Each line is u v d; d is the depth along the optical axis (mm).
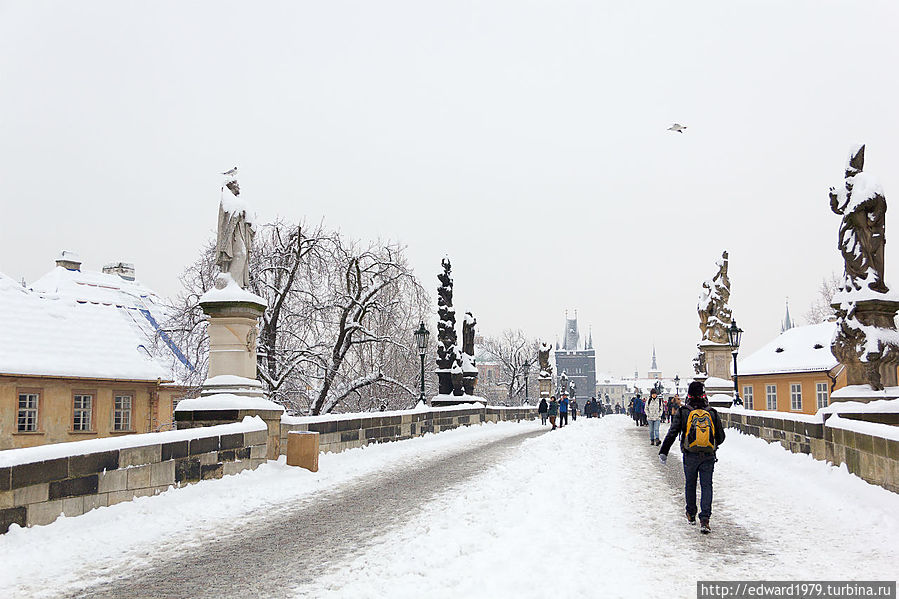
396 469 16656
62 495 9391
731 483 13555
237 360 15500
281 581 7133
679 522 9750
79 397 30953
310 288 31516
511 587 6523
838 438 13180
